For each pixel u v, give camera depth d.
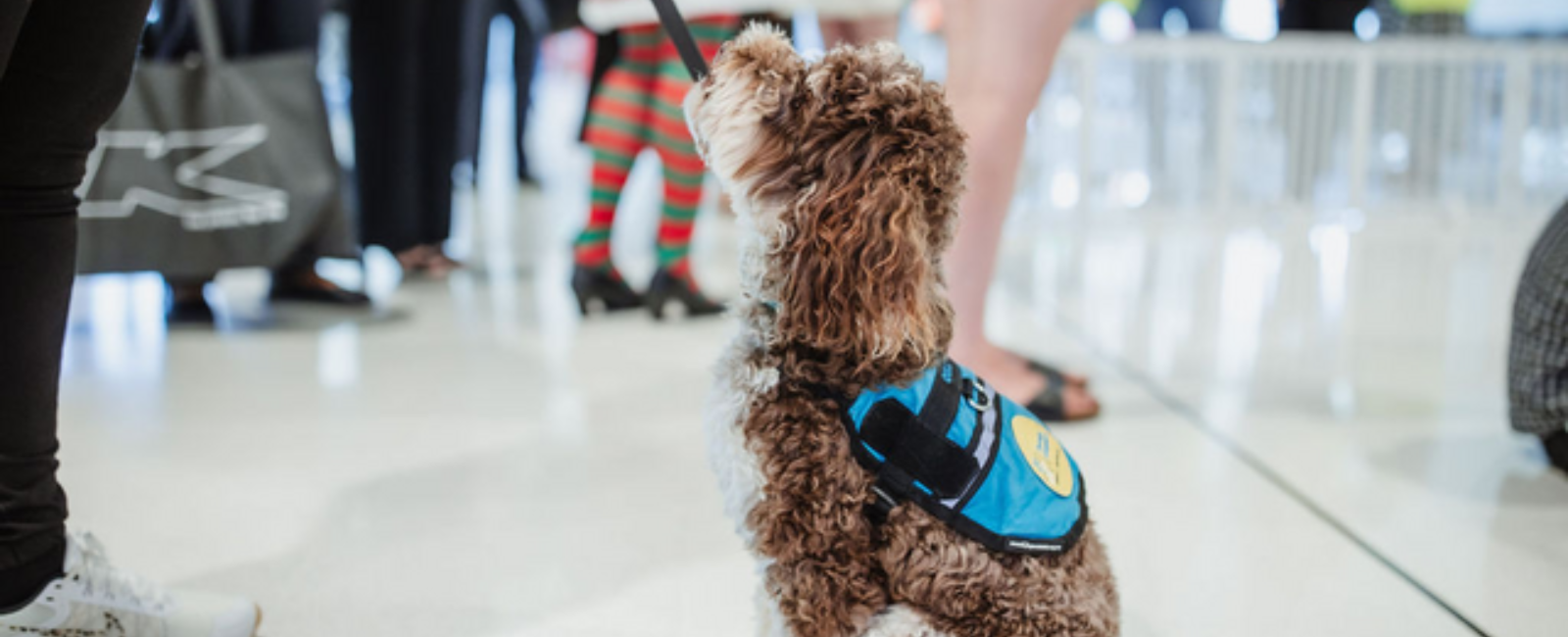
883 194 1.01
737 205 1.10
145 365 2.68
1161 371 2.74
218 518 1.80
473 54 3.74
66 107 1.20
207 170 2.70
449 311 3.35
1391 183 5.12
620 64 3.28
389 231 3.62
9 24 1.07
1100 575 1.18
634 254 4.52
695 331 3.12
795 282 1.04
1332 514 1.87
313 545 1.71
